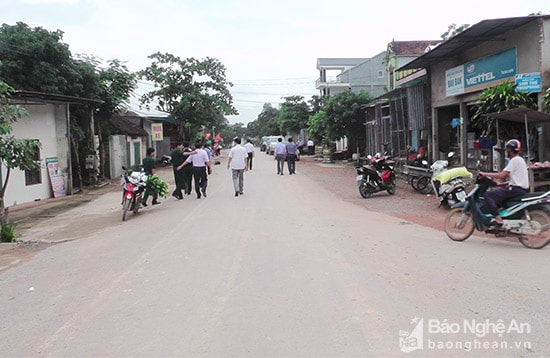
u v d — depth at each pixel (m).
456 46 14.93
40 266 7.56
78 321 4.90
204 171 15.58
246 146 26.98
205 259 7.20
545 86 11.90
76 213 14.02
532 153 12.38
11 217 13.61
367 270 6.30
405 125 23.02
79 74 18.80
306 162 36.34
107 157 24.72
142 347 4.17
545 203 7.39
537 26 12.02
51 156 17.97
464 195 11.73
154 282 6.12
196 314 4.91
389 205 13.25
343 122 31.52
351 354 3.89
